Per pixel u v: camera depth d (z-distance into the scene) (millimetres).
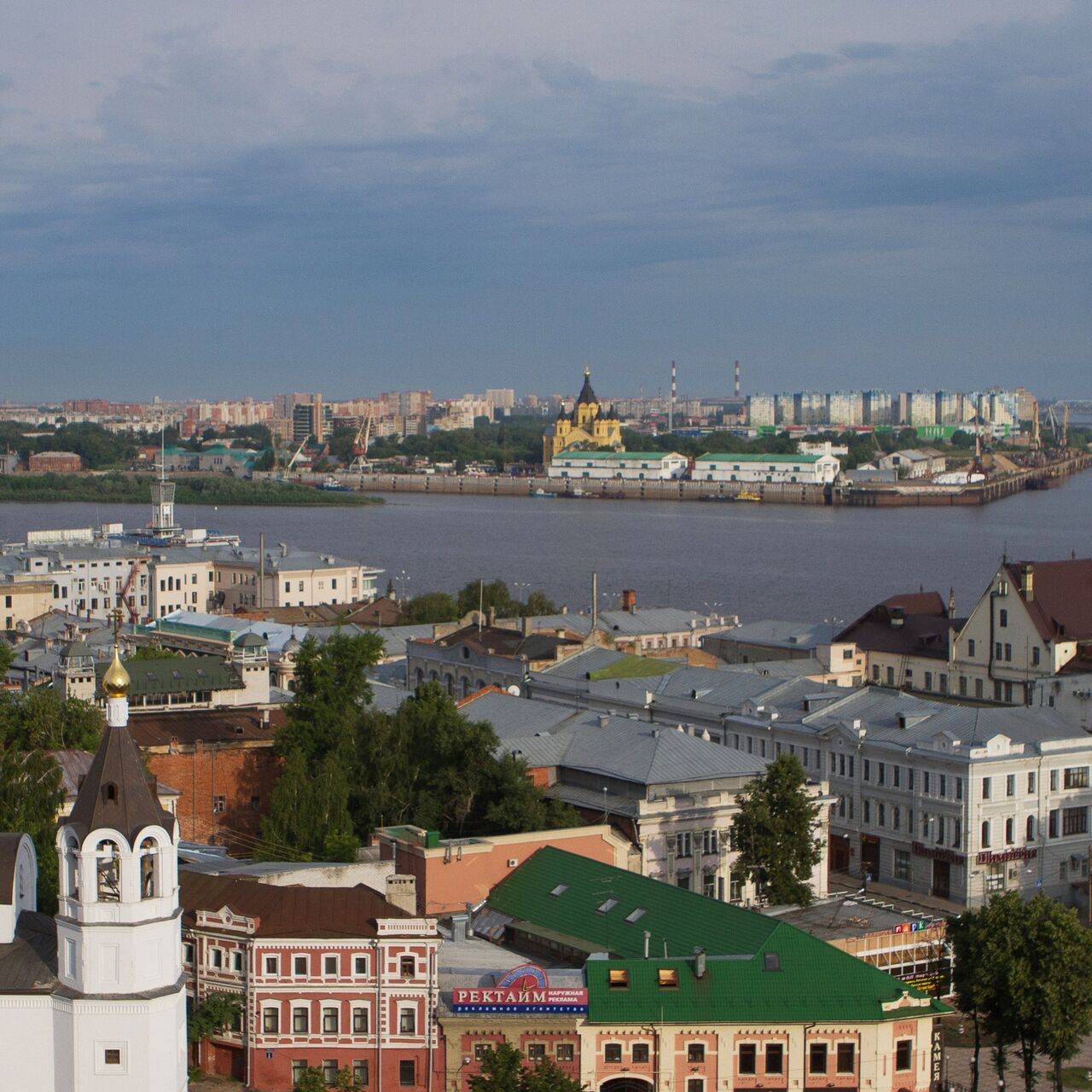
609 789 152375
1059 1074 110312
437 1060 101688
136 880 80250
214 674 199250
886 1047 103375
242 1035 102062
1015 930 111000
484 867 128500
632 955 111438
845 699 181750
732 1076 102438
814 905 132625
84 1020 80000
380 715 165125
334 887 115500
